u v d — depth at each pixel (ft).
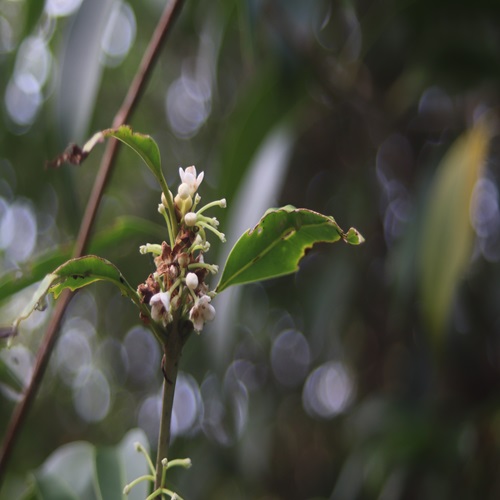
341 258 6.10
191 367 5.37
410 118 6.36
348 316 6.79
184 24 5.83
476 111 5.63
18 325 2.52
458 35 5.02
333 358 7.34
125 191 7.30
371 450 5.54
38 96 6.11
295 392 7.70
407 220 5.68
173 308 2.56
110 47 6.49
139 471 3.01
